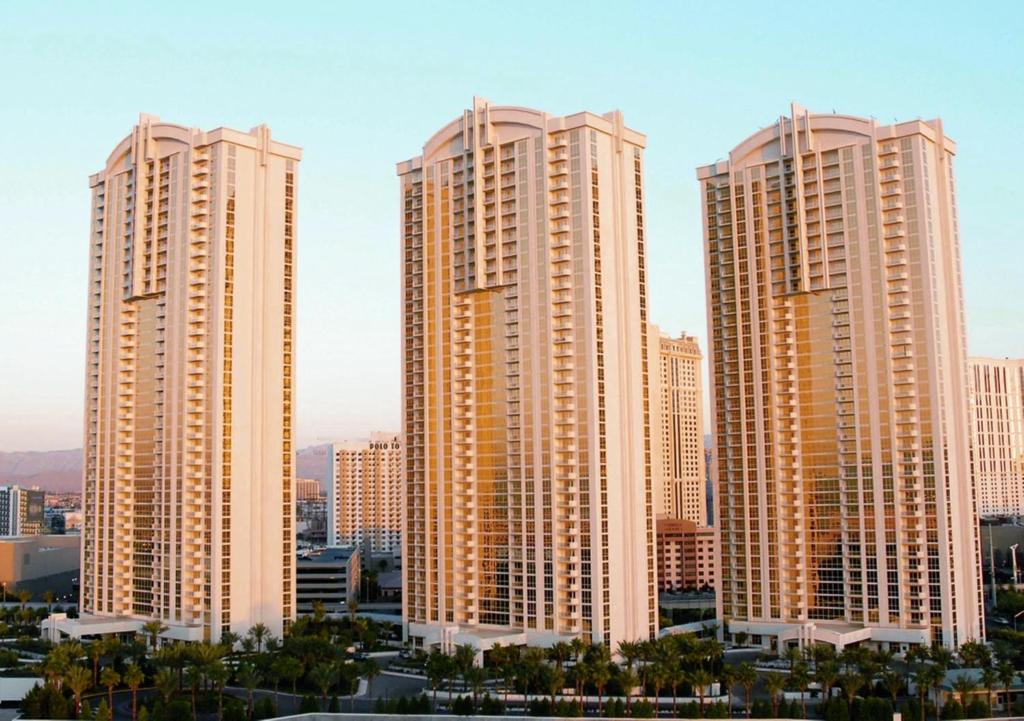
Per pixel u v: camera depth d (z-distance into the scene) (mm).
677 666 198500
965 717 189000
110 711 185375
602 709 197625
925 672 193375
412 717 190750
